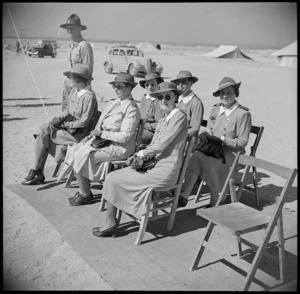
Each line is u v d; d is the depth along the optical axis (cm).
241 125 450
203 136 451
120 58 2331
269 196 528
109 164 440
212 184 440
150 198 369
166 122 388
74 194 494
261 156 747
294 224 435
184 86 505
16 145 734
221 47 4666
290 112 1251
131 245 374
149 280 318
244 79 2247
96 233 388
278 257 339
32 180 520
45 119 973
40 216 432
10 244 374
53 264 342
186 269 336
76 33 632
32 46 3369
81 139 504
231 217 315
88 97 496
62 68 2362
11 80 1727
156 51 5100
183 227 416
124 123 441
